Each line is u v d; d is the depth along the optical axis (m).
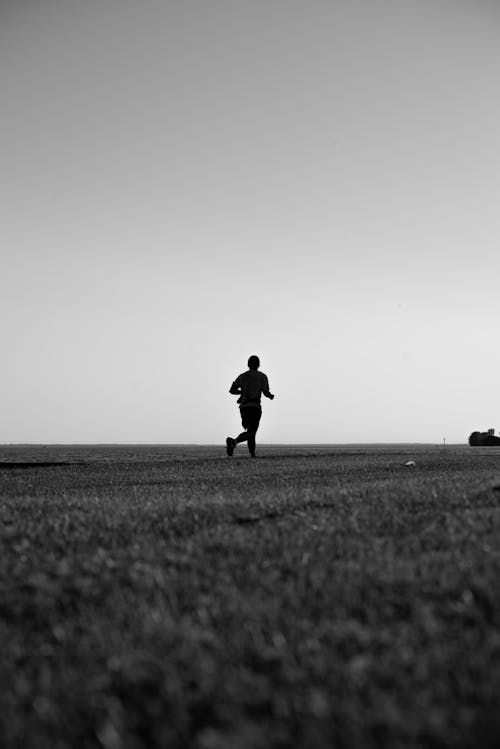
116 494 8.16
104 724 2.12
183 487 8.78
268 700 2.19
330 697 2.16
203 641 2.71
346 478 9.41
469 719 1.94
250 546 4.26
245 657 2.55
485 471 10.23
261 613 2.98
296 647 2.60
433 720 1.94
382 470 10.88
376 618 2.90
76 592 3.51
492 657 2.40
